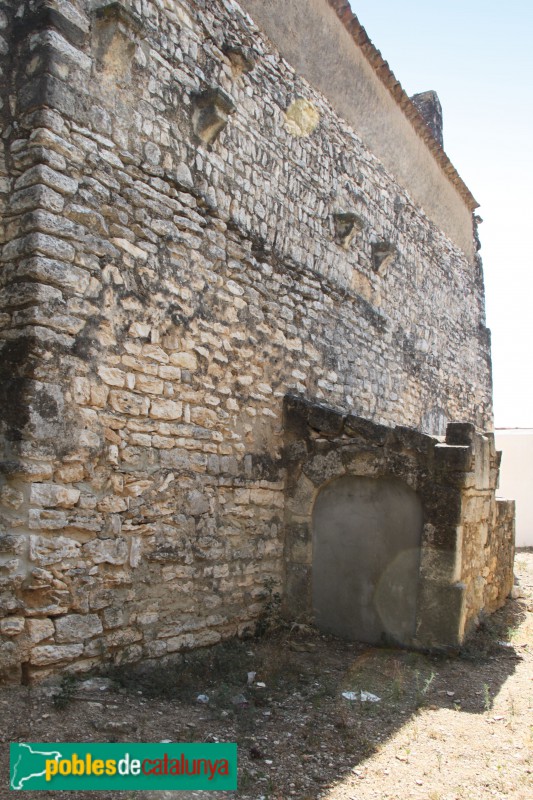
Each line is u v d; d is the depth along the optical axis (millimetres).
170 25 5504
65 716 3771
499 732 4266
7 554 4023
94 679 4328
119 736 3684
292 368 6980
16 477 4094
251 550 6125
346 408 8094
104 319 4676
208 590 5551
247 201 6402
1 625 3957
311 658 5578
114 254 4793
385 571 6086
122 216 4895
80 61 4609
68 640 4270
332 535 6406
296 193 7297
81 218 4543
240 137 6371
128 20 4770
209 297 5762
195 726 3975
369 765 3719
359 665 5480
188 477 5391
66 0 4527
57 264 4336
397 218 10039
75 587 4344
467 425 5996
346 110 8570
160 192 5277
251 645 5746
